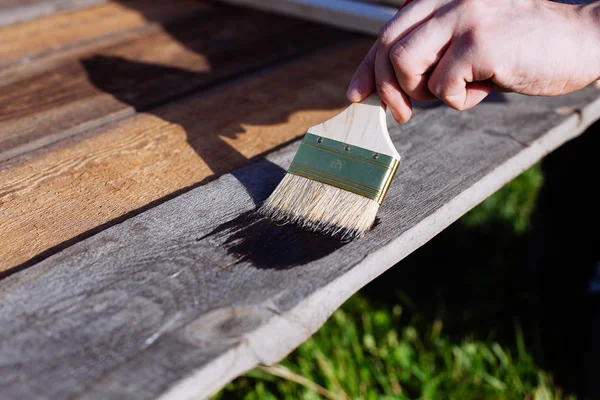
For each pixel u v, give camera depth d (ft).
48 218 1.93
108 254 1.78
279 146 2.23
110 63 2.69
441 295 3.58
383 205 1.96
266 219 1.91
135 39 2.90
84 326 1.61
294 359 3.10
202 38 2.93
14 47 2.79
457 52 1.86
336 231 1.87
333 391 2.92
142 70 2.65
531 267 3.58
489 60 1.85
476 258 3.91
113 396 1.49
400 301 3.54
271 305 1.65
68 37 2.89
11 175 2.07
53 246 1.85
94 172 2.09
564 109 2.41
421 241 1.91
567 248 3.33
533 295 3.55
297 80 2.60
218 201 1.96
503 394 2.95
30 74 2.59
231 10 3.26
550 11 1.90
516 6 1.88
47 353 1.56
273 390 3.02
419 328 3.31
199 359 1.55
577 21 1.91
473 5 1.86
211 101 2.45
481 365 3.05
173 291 1.69
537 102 2.46
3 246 1.84
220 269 1.75
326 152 1.98
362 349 3.18
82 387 1.50
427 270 3.80
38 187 2.03
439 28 1.86
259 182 2.04
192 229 1.86
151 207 1.97
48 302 1.67
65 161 2.13
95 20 3.07
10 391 1.50
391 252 1.83
